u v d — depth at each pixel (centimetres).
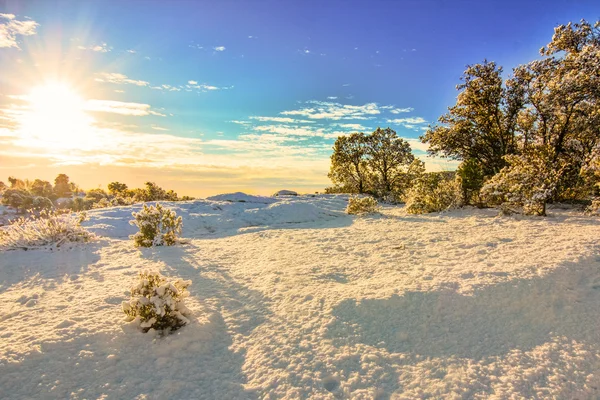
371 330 388
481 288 452
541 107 1427
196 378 323
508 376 311
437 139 1898
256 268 635
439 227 941
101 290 521
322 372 325
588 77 1151
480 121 1802
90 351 351
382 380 313
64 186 3400
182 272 624
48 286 552
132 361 342
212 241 936
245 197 1719
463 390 296
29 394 295
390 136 2570
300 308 443
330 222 1240
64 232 859
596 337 361
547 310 411
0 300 493
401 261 620
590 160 1082
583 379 307
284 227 1159
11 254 748
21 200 2136
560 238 673
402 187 2520
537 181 1052
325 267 611
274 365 336
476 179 1345
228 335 397
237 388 309
